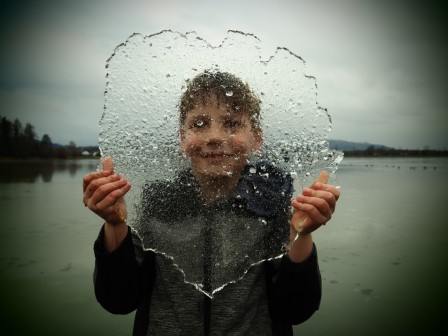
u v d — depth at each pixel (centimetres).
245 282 113
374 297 289
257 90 105
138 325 121
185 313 112
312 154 107
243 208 108
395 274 338
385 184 1150
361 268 354
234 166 107
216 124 105
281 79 106
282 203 107
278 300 114
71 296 290
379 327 242
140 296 119
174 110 105
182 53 105
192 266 108
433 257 386
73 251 400
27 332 234
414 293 295
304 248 107
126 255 111
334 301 282
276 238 109
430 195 871
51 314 260
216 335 109
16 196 827
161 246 109
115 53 104
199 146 106
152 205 109
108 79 104
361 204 731
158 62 105
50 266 355
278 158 107
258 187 107
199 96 105
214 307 111
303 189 101
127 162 106
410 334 232
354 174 1625
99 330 240
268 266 118
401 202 759
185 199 108
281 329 121
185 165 107
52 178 1315
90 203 101
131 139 105
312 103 106
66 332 236
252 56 105
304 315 115
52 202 733
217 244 108
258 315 115
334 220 572
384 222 555
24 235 463
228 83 105
